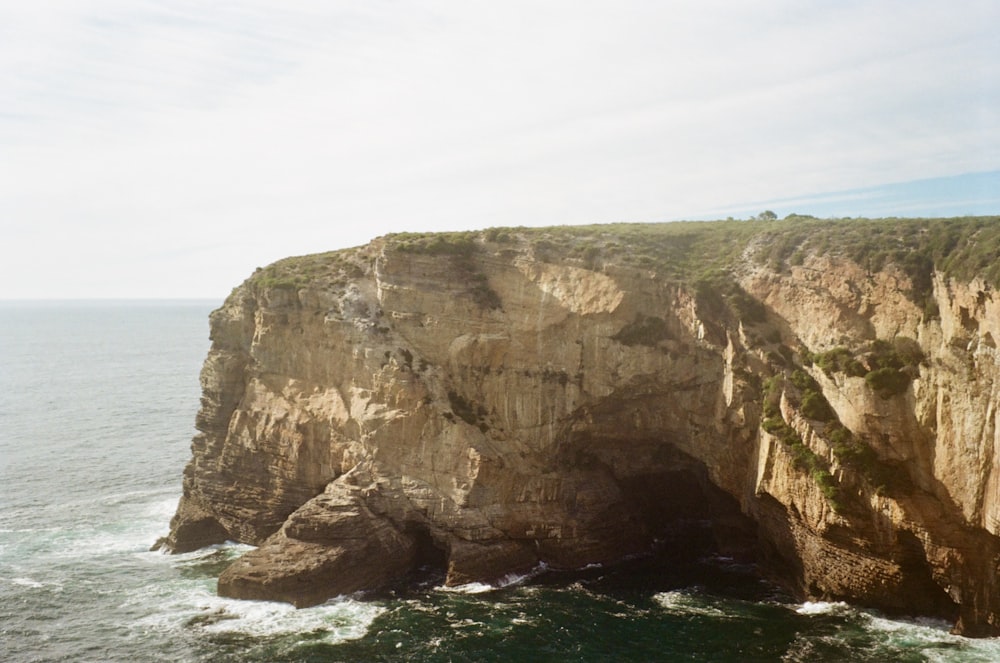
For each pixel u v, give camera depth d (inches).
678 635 2110.0
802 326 2421.3
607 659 2001.7
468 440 2677.2
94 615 2335.1
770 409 2370.8
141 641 2164.1
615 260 2760.8
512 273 2896.2
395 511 2657.5
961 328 1972.2
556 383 2773.1
